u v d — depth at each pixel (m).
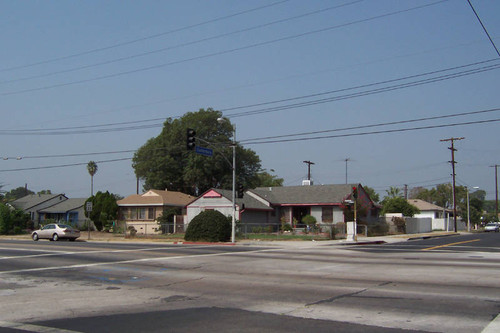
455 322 8.88
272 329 8.51
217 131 67.94
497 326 8.55
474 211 95.69
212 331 8.42
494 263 19.00
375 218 54.47
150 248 28.08
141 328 8.70
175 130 66.19
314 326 8.70
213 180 70.12
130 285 14.25
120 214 55.03
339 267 18.12
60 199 75.62
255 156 72.50
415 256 22.64
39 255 22.98
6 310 10.49
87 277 16.00
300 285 13.72
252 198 49.88
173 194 57.47
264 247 29.80
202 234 35.50
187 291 13.05
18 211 54.00
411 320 9.08
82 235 47.12
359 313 9.78
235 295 12.25
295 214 51.94
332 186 51.28
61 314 10.04
